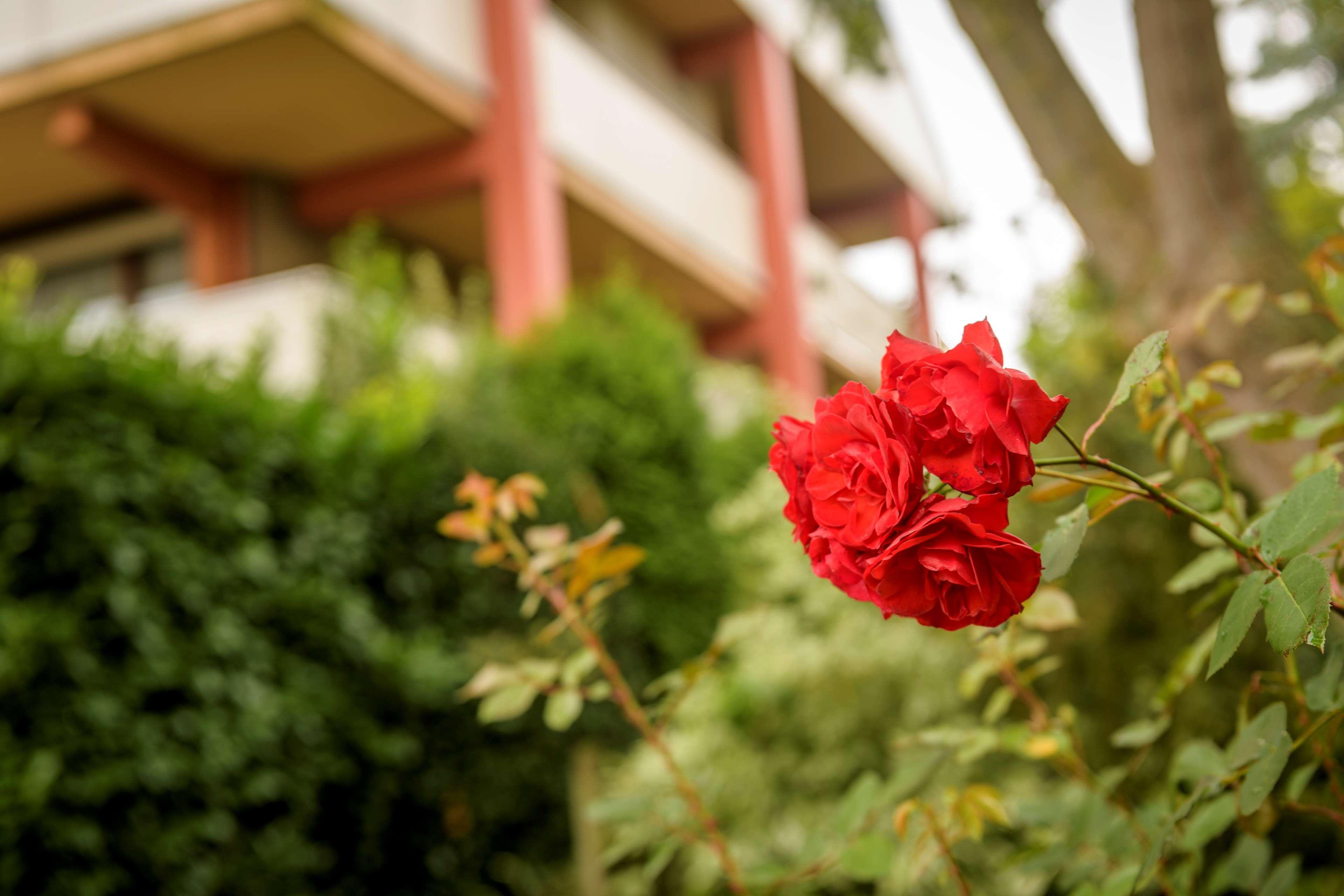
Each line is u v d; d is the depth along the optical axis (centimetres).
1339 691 90
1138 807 130
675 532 501
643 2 1013
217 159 711
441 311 632
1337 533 76
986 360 67
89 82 612
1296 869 112
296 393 360
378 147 721
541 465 419
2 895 240
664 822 138
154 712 279
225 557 302
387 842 347
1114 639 339
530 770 381
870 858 119
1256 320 179
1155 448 113
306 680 319
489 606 387
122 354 292
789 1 1097
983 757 333
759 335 1033
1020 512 335
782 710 410
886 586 70
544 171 724
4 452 254
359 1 609
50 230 777
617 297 607
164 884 271
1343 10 300
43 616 254
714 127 1162
